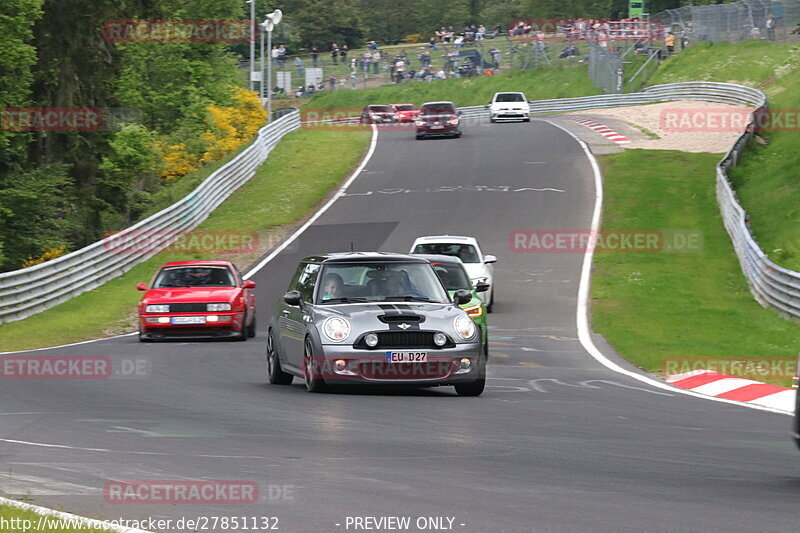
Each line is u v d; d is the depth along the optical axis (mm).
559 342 64625
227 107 195250
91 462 26281
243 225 118812
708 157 145250
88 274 91062
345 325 39094
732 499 22469
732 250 101438
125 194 135750
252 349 60812
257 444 28969
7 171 117625
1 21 108000
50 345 65250
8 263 114250
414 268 42656
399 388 42281
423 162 155250
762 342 63375
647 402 39969
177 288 67938
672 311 78062
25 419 33844
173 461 26438
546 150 159125
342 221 119562
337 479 24281
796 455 28328
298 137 182000
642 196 124000
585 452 28219
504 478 24547
